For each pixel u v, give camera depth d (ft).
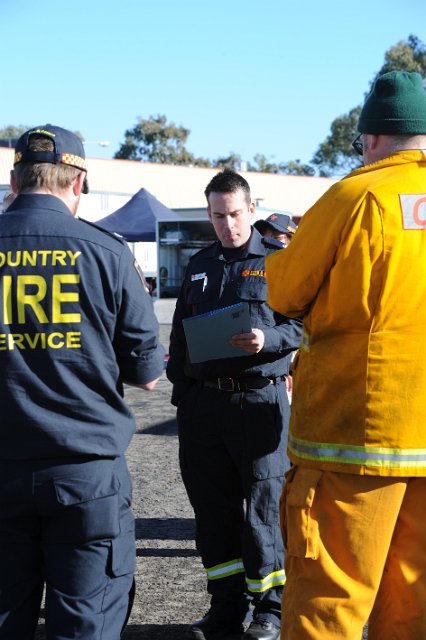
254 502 10.85
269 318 11.06
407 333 7.68
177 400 11.75
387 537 7.72
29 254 7.86
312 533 7.76
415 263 7.66
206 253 11.69
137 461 21.13
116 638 7.85
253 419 10.89
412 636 7.84
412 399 7.66
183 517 16.46
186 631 11.43
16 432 7.68
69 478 7.70
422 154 8.00
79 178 8.45
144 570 13.71
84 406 7.80
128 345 8.19
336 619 7.63
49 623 7.79
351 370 7.78
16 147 8.41
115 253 8.07
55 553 7.87
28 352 7.75
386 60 186.80
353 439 7.73
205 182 145.28
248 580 10.88
